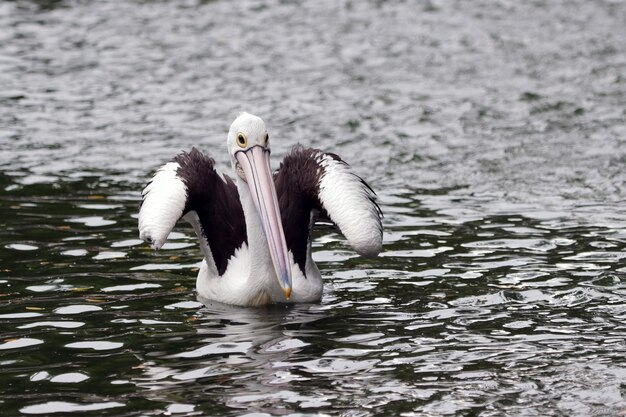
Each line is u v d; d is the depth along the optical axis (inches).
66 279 502.9
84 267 521.3
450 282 498.6
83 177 689.6
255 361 401.1
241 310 467.5
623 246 549.6
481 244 557.3
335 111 848.9
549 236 569.6
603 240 560.7
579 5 1210.6
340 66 989.8
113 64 1009.5
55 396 368.5
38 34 1125.7
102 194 652.1
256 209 465.7
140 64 1008.2
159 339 427.2
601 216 606.9
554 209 623.2
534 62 987.9
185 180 481.7
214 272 483.8
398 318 450.9
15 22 1176.8
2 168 706.8
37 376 386.9
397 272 516.1
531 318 448.1
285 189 491.5
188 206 478.3
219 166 715.4
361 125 811.4
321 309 466.6
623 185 669.3
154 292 489.7
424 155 741.3
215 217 486.3
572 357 402.6
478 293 481.7
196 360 402.6
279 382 379.9
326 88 918.4
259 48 1060.5
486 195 655.1
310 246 485.4
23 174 693.9
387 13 1194.6
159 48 1067.3
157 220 464.4
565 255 535.8
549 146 756.0
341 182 478.9
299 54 1034.1
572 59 994.1
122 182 679.7
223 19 1187.3
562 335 427.2
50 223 592.4
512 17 1163.3
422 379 382.0
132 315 457.1
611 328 434.6
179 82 944.9
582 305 463.5
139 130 804.0
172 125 816.9
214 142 772.0
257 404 360.2
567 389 372.8
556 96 883.4
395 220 603.8
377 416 350.9
